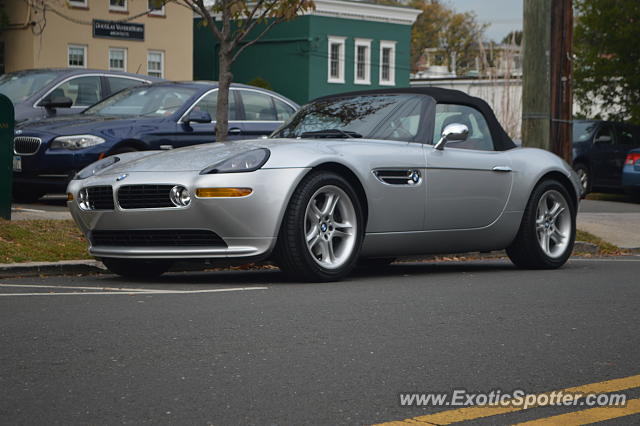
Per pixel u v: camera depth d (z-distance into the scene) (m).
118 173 6.27
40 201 12.64
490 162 7.30
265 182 5.94
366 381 3.56
